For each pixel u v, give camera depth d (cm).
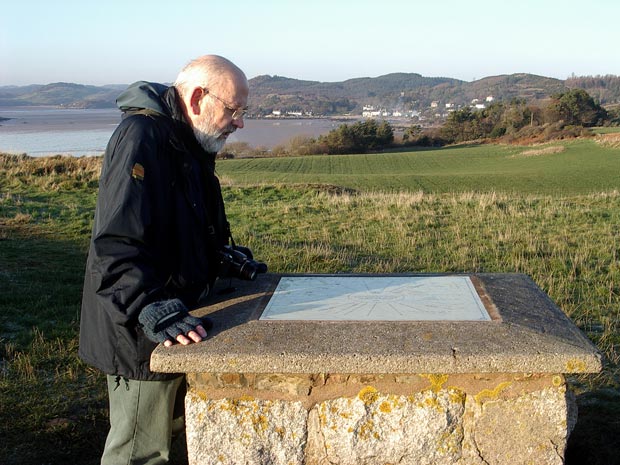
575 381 429
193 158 267
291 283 325
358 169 4772
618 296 643
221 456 259
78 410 402
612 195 1497
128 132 244
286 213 1294
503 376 250
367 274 342
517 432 252
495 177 3528
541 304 287
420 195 1505
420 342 243
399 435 252
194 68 260
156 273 245
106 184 241
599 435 353
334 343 244
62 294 653
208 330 256
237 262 307
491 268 783
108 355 243
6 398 412
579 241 932
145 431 259
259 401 256
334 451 254
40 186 1661
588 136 7181
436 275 338
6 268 761
